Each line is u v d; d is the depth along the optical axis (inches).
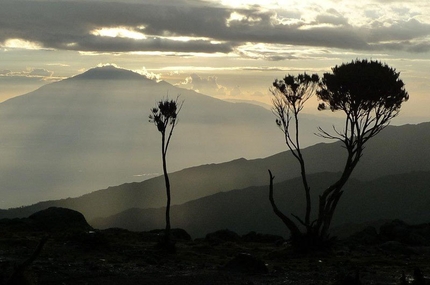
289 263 1010.1
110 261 926.4
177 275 831.1
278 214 1159.0
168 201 1092.5
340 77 1141.1
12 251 944.9
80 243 1029.2
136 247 1093.8
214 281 790.5
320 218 1159.6
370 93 1135.6
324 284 777.6
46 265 844.0
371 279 837.2
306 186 1181.1
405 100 1169.4
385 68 1159.0
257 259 884.0
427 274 898.1
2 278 652.1
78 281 761.0
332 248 1180.5
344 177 1161.4
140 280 786.8
